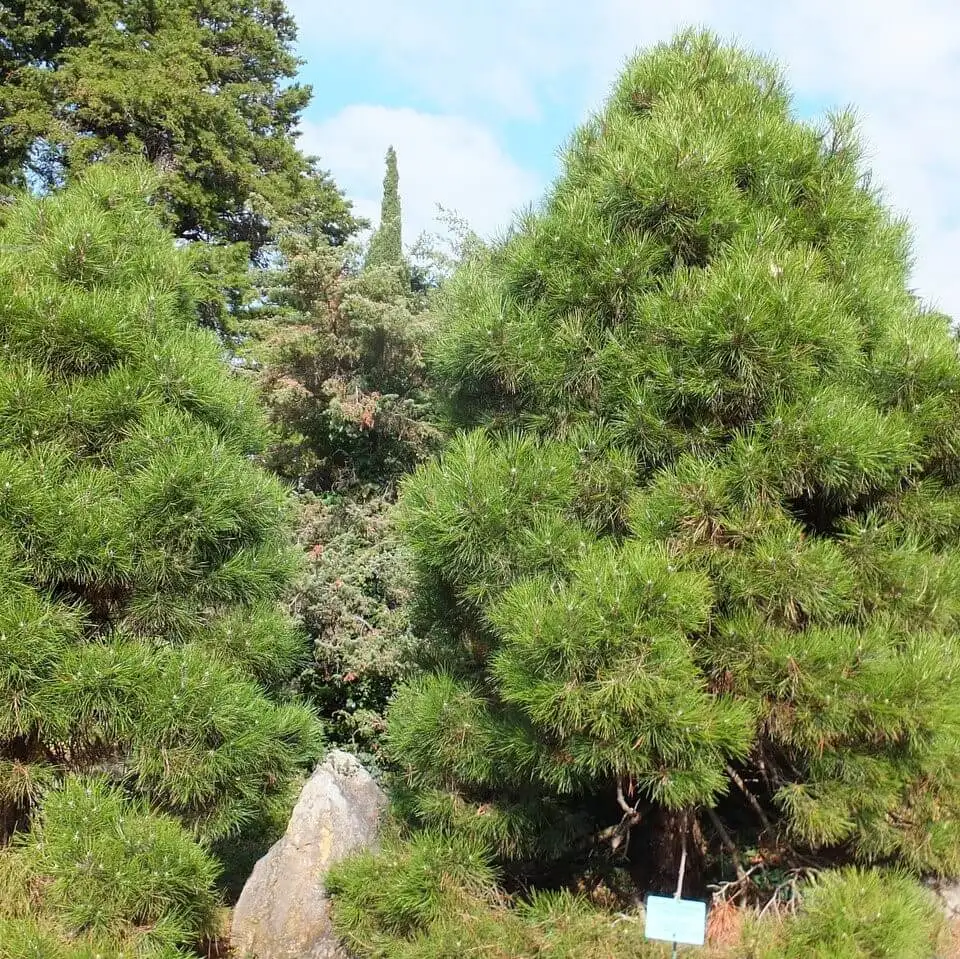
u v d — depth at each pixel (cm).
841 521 423
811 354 397
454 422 527
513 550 413
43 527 409
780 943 373
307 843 512
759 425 395
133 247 499
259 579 484
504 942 391
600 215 457
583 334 440
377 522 877
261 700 474
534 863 507
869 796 388
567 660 358
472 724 447
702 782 363
